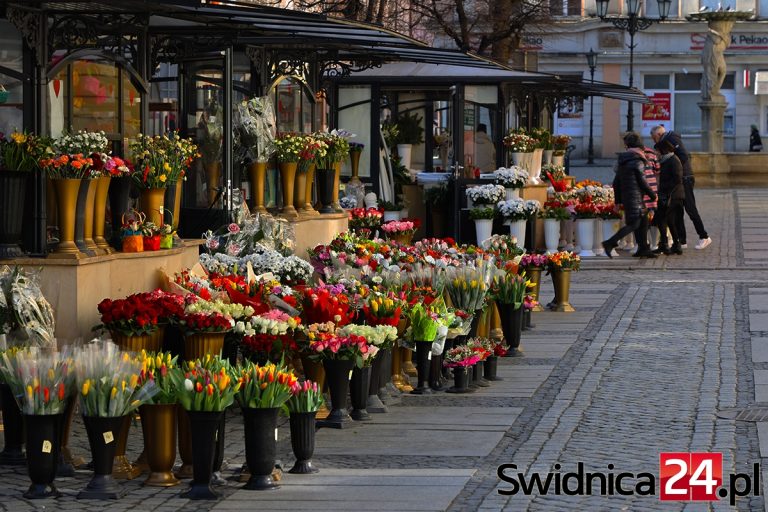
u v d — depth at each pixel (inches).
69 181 434.0
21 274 415.5
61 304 434.6
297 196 692.1
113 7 463.5
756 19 2458.2
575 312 724.7
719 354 586.2
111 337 419.8
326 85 820.0
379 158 945.5
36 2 432.8
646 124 2497.5
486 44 1229.7
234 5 482.3
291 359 451.5
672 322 684.7
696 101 2482.8
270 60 668.1
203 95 613.6
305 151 683.4
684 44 2460.6
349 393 482.6
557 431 435.2
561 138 1187.9
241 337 427.2
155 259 485.7
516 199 949.2
